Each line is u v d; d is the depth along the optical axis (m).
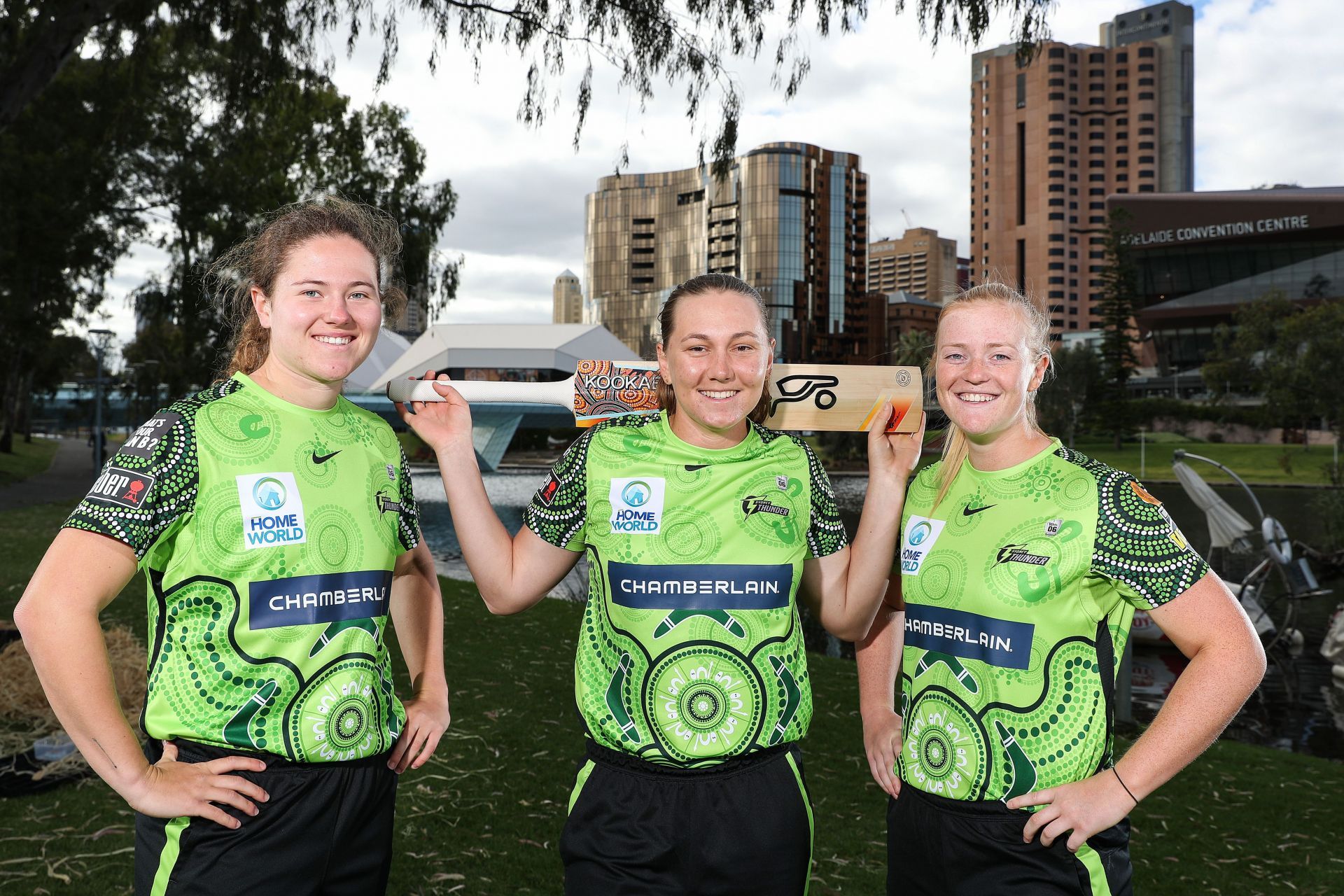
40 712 4.33
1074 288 112.12
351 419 1.76
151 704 1.55
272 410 1.64
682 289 1.90
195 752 1.54
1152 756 1.52
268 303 1.68
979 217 117.94
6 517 15.70
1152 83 110.38
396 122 17.47
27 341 17.95
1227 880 3.51
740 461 1.86
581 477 1.90
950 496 1.80
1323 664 10.16
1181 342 81.94
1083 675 1.61
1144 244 80.00
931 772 1.70
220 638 1.53
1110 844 1.60
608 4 6.36
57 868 2.92
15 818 3.30
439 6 6.38
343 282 1.66
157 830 1.52
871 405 2.08
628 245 107.44
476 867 3.14
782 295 86.06
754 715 1.78
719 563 1.80
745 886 1.76
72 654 1.40
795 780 1.83
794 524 1.86
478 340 34.69
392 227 1.92
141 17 7.20
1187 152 113.38
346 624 1.62
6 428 37.56
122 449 1.52
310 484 1.62
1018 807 1.59
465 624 7.82
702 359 1.80
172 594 1.54
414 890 2.95
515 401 2.13
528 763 4.26
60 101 12.27
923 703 1.73
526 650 6.91
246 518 1.55
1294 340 42.81
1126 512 1.60
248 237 1.78
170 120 14.19
